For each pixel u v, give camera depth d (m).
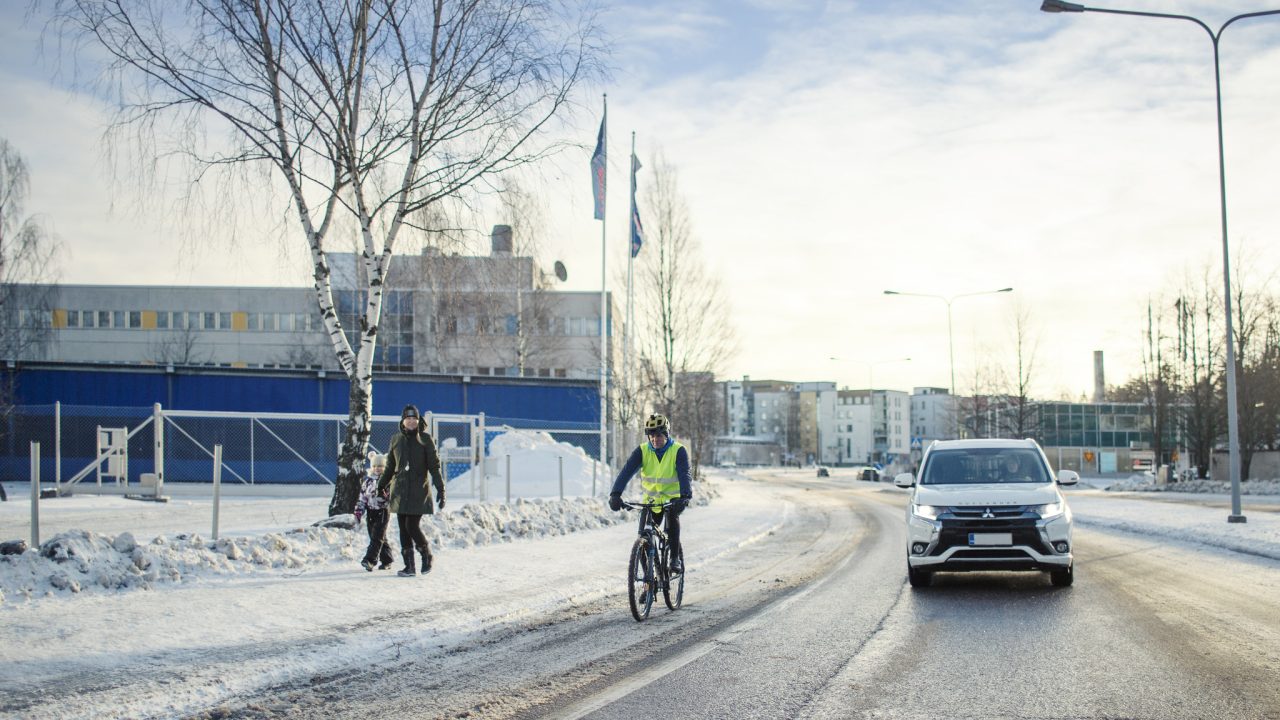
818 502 35.66
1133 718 5.23
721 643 7.48
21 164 35.50
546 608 9.27
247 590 9.25
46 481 28.95
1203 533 17.47
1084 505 29.22
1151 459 75.00
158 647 6.76
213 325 67.50
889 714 5.33
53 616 7.66
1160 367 43.81
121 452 24.22
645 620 8.62
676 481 9.16
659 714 5.37
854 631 8.01
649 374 33.69
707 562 13.98
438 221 14.30
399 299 27.80
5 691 5.57
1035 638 7.63
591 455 34.62
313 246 13.96
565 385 34.62
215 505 11.27
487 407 33.94
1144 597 9.95
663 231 34.28
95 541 9.30
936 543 10.48
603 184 26.23
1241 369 40.28
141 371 30.44
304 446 30.77
